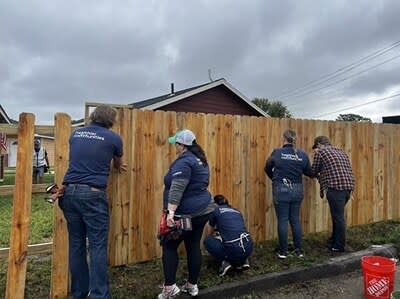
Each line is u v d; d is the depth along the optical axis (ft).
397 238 16.96
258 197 15.70
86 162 9.77
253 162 15.55
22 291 10.39
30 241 16.99
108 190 12.29
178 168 10.38
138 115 12.81
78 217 9.83
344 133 18.06
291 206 14.46
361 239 16.78
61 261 10.97
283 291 12.49
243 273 12.78
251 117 15.46
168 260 10.65
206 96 51.11
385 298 11.44
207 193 11.00
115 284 11.59
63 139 11.00
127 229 12.74
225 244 12.40
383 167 19.53
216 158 14.57
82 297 10.26
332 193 14.88
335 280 13.52
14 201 10.27
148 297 10.91
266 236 15.94
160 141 13.29
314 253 14.96
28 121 10.41
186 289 11.20
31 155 10.46
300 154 14.48
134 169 12.78
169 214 10.18
